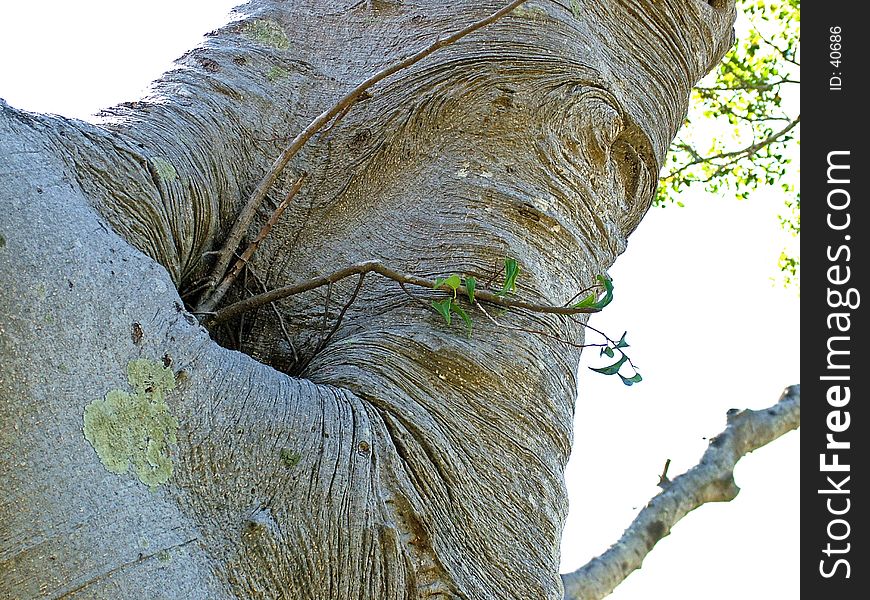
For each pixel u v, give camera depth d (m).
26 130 2.06
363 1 2.54
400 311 2.27
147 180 2.17
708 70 2.82
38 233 1.97
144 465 1.97
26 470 1.92
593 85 2.51
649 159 2.62
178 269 2.21
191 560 1.97
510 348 2.25
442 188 2.39
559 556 2.23
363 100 2.44
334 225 2.38
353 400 2.14
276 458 2.04
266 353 2.30
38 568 1.92
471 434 2.19
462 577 2.10
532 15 2.52
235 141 2.33
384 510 2.07
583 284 2.42
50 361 1.95
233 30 2.47
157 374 2.01
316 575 2.02
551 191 2.42
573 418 2.32
